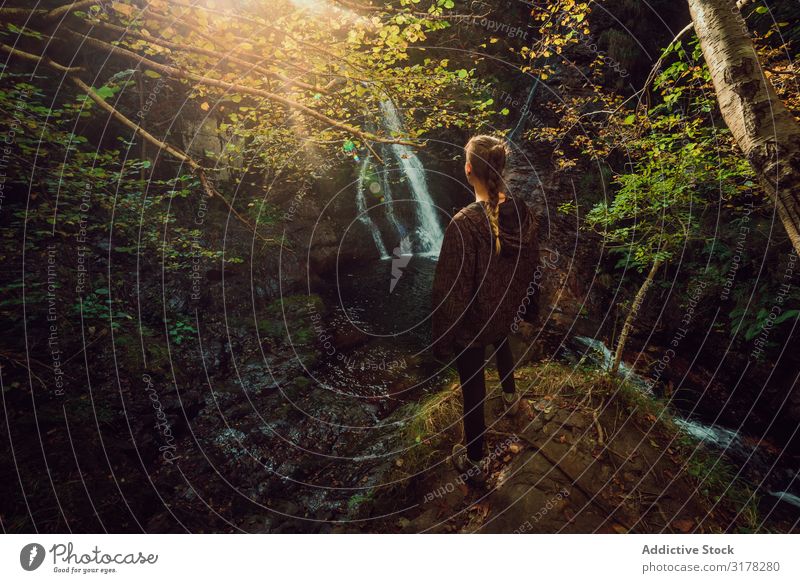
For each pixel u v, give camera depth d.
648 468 2.42
